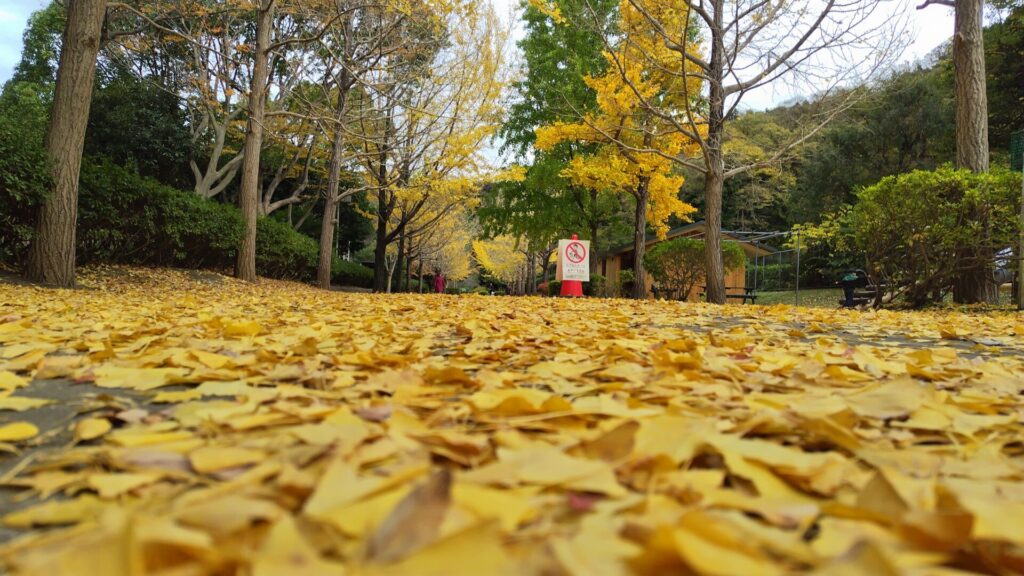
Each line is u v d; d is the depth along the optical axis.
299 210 26.12
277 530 0.53
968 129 9.14
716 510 0.69
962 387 1.74
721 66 10.54
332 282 21.33
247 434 1.04
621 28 11.05
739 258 14.27
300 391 1.42
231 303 5.95
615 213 20.95
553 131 13.80
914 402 1.24
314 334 2.83
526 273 40.47
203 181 17.08
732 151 17.03
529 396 1.29
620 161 14.12
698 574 0.49
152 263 10.05
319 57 15.02
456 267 34.75
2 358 2.10
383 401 1.33
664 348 2.27
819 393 1.46
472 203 18.34
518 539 0.58
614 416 1.12
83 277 7.94
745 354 2.28
